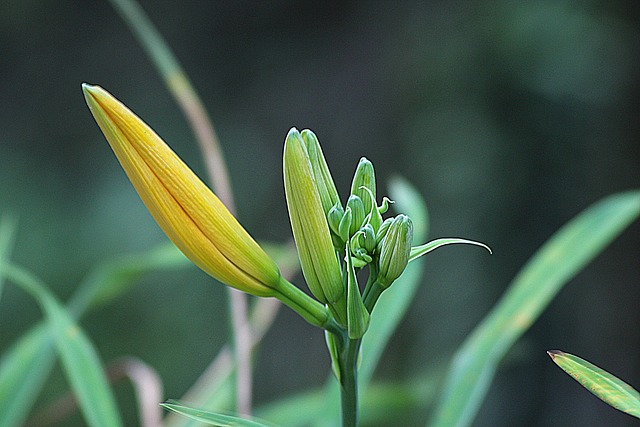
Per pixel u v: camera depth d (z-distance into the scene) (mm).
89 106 724
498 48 1996
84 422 2166
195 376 2584
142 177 731
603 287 1871
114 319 2592
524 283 860
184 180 733
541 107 1926
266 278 741
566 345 1907
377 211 745
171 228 736
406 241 729
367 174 744
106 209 2770
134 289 2623
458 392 850
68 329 864
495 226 2008
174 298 2648
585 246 855
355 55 2750
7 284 2555
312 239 734
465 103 2076
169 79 901
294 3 2873
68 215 2801
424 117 2195
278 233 2857
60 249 2707
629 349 1861
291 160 729
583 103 1886
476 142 2029
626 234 1852
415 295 2160
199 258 739
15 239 2701
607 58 1862
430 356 2137
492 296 2029
